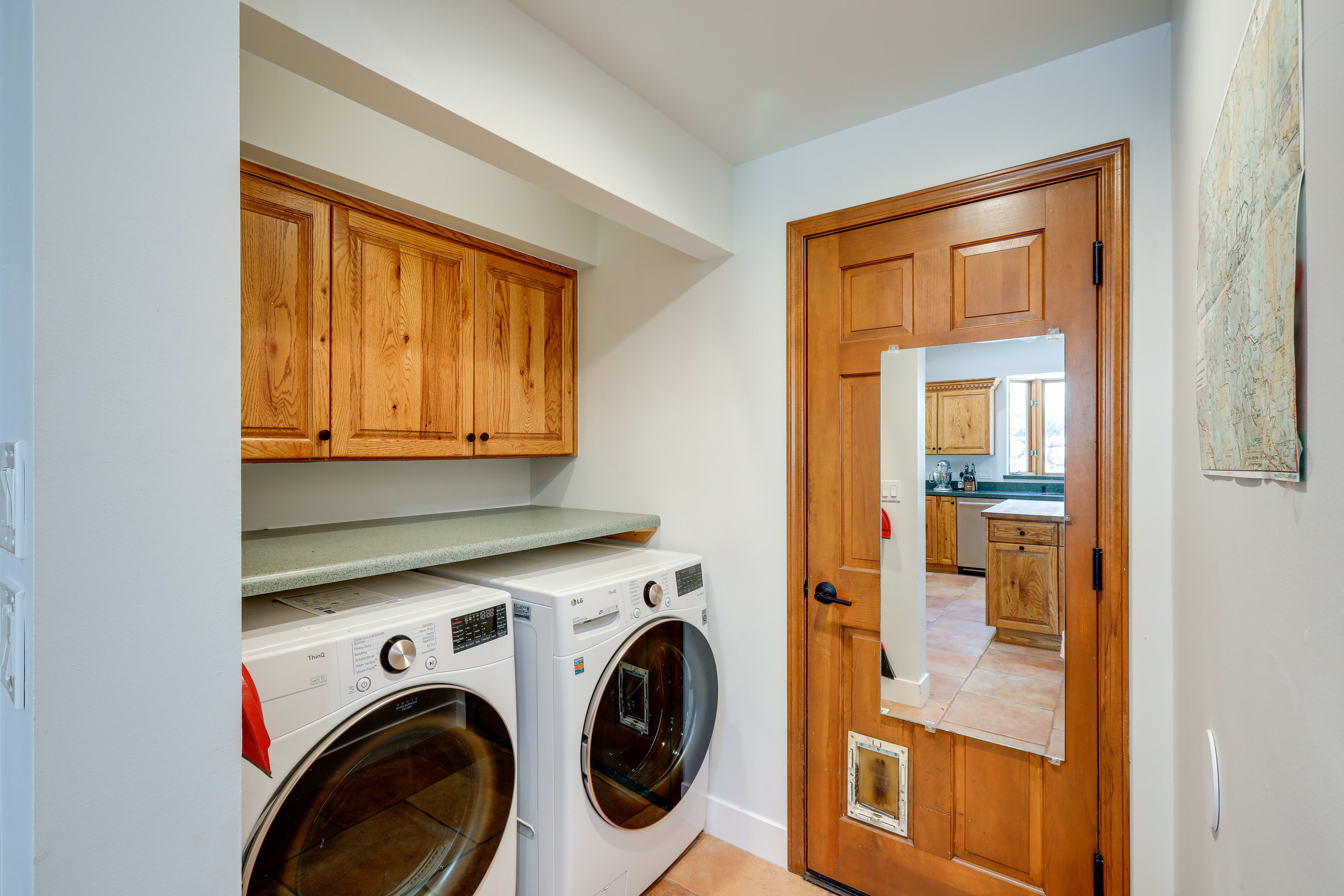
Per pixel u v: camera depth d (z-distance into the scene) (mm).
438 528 1955
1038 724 1555
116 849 607
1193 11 1021
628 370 2377
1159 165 1401
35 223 554
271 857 1088
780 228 1990
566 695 1540
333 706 1185
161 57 645
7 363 653
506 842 1494
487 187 2043
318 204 1672
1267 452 588
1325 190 436
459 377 2047
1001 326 1609
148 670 632
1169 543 1386
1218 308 804
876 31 1421
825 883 1883
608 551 2186
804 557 1939
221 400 687
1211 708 903
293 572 1307
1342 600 417
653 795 1812
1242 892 705
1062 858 1524
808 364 1942
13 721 643
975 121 1643
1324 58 436
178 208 654
